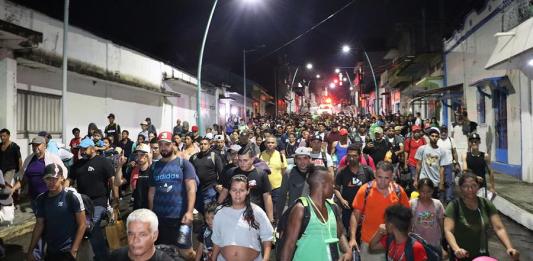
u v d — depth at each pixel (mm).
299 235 4145
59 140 15531
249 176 6516
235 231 4473
